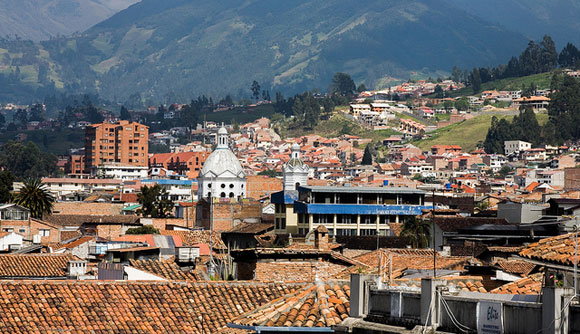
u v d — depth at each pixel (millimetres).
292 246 64562
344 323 39688
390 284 42938
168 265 73812
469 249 84812
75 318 51844
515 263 59594
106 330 51344
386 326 37562
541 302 32656
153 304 53844
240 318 44719
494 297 37219
